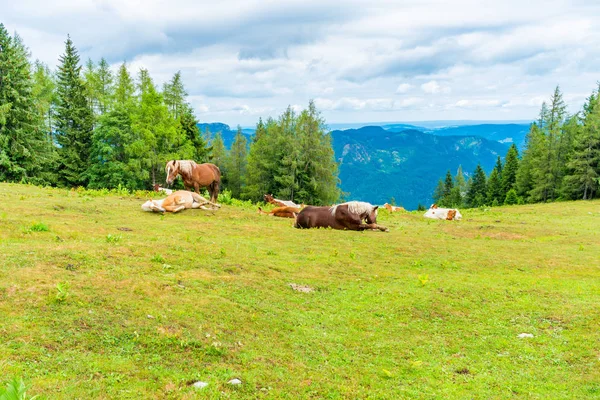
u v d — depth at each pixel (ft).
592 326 24.40
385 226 59.98
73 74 151.23
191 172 61.31
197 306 22.91
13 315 18.43
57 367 15.33
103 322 19.27
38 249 27.20
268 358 18.97
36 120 122.21
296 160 171.32
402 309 26.76
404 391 17.19
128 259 28.63
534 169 180.14
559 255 44.86
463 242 50.06
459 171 337.52
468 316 26.30
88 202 53.67
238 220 54.44
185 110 194.29
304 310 25.66
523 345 22.25
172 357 17.63
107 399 13.84
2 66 114.21
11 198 49.65
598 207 110.63
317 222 53.72
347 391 16.85
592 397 17.07
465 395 17.08
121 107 144.05
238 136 221.87
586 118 167.02
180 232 41.93
